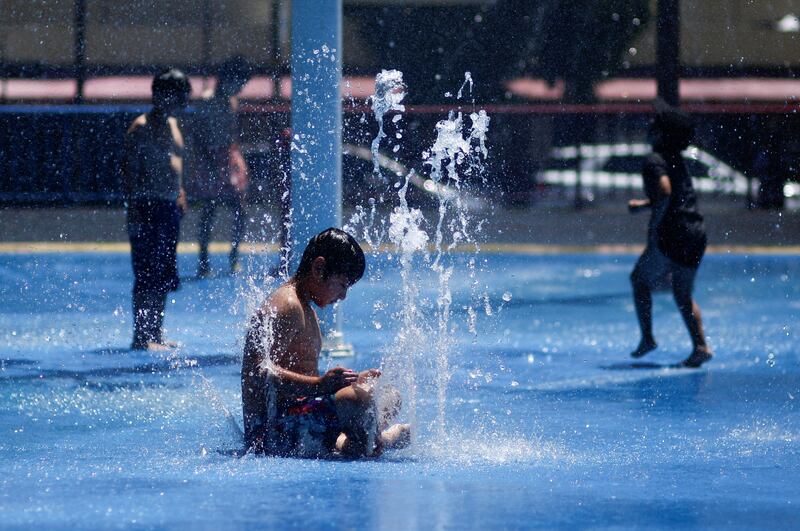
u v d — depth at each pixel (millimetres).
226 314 23312
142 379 16500
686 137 18922
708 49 60438
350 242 11844
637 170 49344
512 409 14656
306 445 11672
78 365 17688
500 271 33188
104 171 39656
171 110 20094
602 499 9898
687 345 20953
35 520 9023
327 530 8742
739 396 15828
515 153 47969
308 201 17875
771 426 13727
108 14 50562
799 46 61000
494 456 11844
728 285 30625
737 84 59469
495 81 59094
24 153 39406
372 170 42219
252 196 37656
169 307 24188
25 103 51156
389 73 16078
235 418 13820
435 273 31750
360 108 42531
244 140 37625
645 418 14172
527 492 10148
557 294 28281
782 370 18219
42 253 35500
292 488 10188
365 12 58656
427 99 58688
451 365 18281
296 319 11641
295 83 17875
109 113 39719
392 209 41938
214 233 38438
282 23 47375
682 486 10492
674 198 18750
